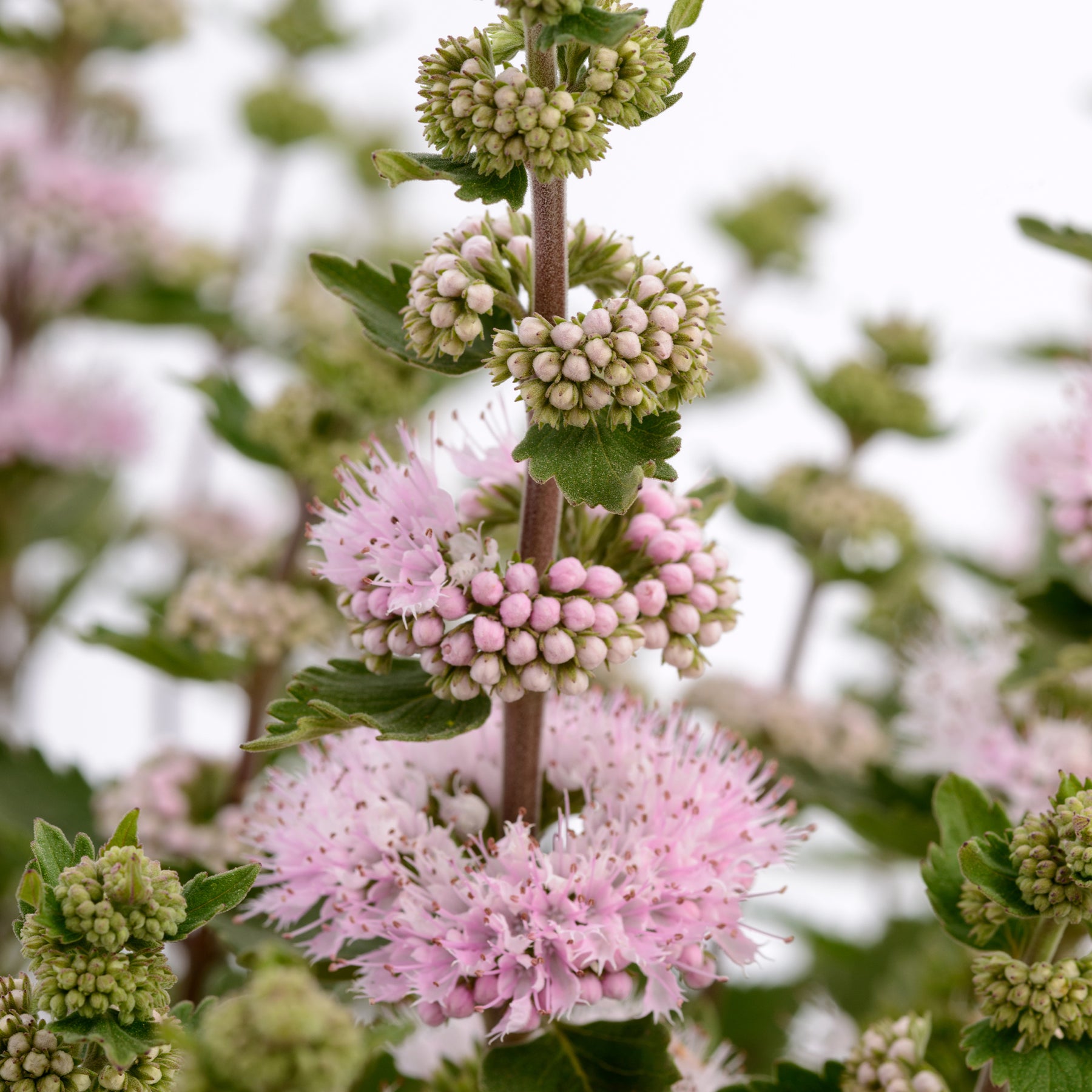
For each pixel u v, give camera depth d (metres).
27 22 0.57
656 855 0.31
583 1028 0.32
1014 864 0.31
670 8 0.31
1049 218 0.35
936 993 0.36
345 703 0.31
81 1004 0.30
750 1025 0.43
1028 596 0.37
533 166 0.30
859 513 0.45
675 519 0.32
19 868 0.40
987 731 0.38
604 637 0.31
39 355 0.59
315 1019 0.28
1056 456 0.38
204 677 0.39
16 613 0.59
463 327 0.30
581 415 0.30
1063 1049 0.31
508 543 0.33
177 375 0.40
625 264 0.31
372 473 0.32
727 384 0.61
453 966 0.31
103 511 0.67
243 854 0.34
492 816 0.33
